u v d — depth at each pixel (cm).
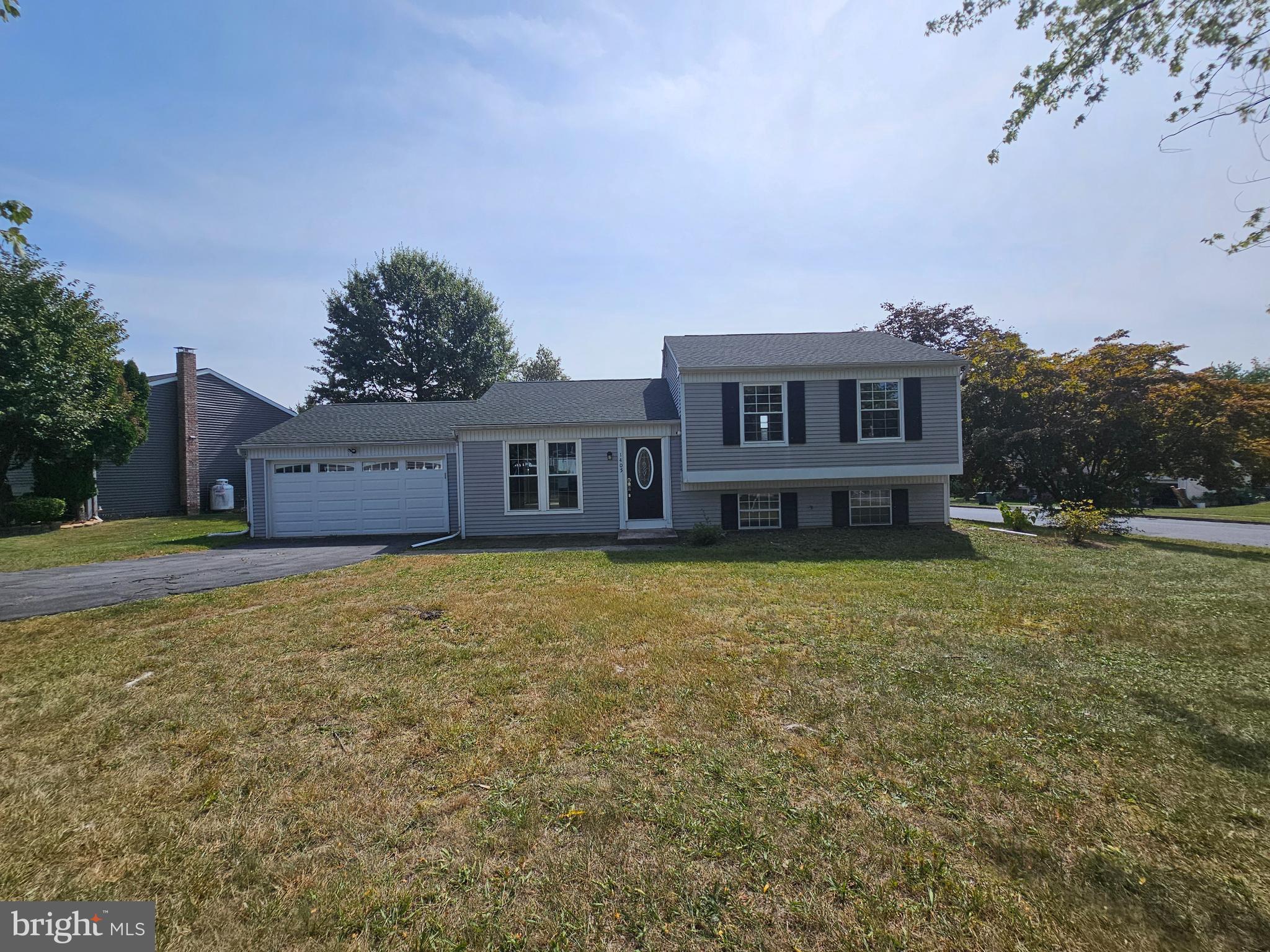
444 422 1653
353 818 288
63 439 1788
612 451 1423
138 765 342
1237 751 337
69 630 610
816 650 516
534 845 264
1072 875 240
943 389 1366
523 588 797
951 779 311
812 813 282
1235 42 608
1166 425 1496
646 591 768
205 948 212
